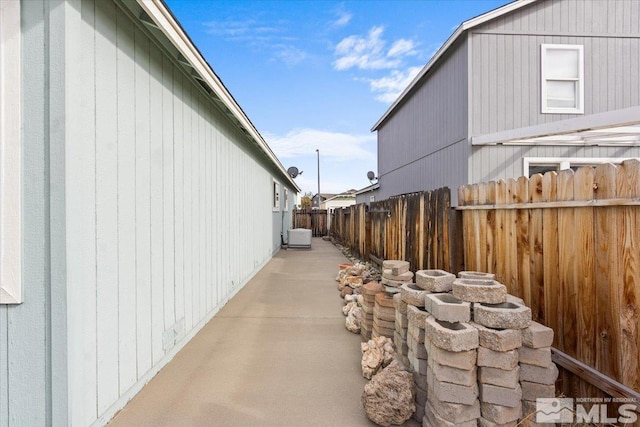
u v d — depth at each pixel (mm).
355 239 8766
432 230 3678
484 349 1791
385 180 13625
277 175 10320
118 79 2242
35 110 1735
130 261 2354
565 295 2135
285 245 11641
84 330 1877
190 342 3227
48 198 1731
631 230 1714
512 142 6668
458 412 1748
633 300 1702
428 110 8812
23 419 1742
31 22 1735
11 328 1748
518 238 2578
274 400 2234
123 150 2295
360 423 1999
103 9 2092
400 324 2461
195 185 3570
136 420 2039
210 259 3967
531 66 6668
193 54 2891
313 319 3869
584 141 6434
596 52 6695
